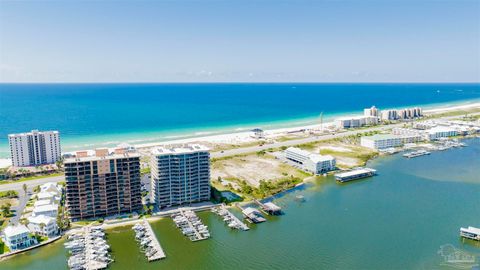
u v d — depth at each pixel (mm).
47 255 169750
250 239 186000
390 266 161250
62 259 166500
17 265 161000
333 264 163125
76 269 155250
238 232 193750
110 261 163750
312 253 172375
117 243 180625
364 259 166875
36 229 186750
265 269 159500
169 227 199125
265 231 195000
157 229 196500
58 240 183500
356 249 175375
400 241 182750
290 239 185875
